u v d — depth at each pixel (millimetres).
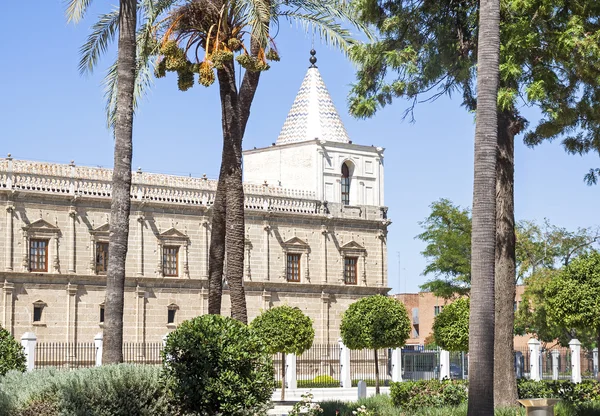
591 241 74812
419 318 123375
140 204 65625
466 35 30781
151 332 65500
